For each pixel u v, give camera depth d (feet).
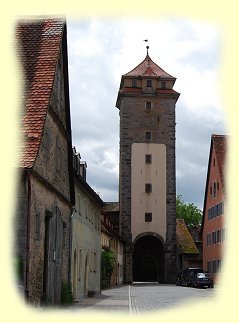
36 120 60.75
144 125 247.91
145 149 246.06
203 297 113.91
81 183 98.37
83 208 106.83
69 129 82.33
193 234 320.29
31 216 57.98
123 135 247.09
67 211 84.58
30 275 57.62
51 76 64.90
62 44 74.28
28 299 56.34
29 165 57.06
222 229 189.57
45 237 67.10
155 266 309.63
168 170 244.83
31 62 66.69
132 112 248.73
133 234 240.32
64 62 76.33
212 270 206.90
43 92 63.16
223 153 201.26
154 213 241.76
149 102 249.55
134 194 242.78
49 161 68.44
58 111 74.23
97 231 134.82
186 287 185.88
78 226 99.76
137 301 98.78
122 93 248.11
